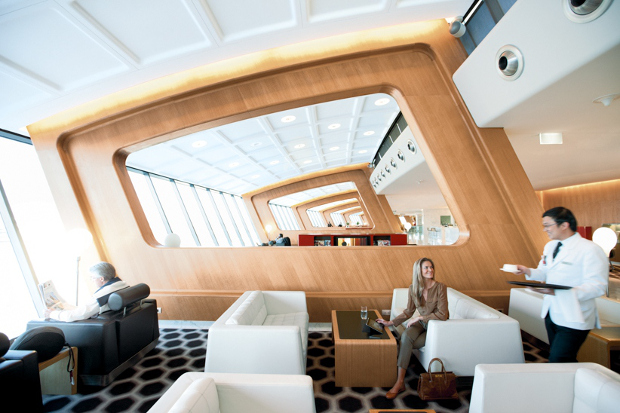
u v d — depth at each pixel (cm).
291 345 253
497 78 327
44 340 242
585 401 152
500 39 301
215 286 464
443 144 423
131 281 487
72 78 363
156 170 833
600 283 179
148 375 303
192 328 440
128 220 492
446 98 428
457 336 257
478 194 418
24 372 213
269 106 452
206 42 348
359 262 438
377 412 163
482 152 417
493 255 416
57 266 479
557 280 199
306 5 316
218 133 655
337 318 338
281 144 830
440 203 1566
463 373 256
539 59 270
